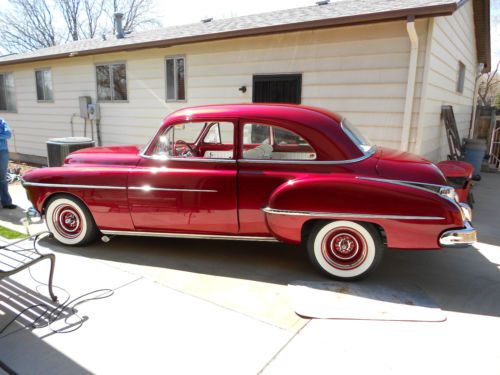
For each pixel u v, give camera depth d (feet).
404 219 10.27
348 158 11.10
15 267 9.27
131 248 13.98
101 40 37.40
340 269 11.20
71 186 13.20
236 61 24.31
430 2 17.80
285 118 11.62
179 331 8.81
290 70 22.49
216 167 11.95
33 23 97.96
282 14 25.62
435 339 8.51
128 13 98.32
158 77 28.07
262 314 9.53
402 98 19.38
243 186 11.64
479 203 21.79
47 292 10.64
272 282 11.32
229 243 14.56
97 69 31.76
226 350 8.13
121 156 13.43
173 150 12.89
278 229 11.24
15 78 39.22
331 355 7.95
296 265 12.55
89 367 7.66
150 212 12.64
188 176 12.07
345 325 9.03
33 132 39.06
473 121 39.91
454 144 26.68
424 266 12.56
